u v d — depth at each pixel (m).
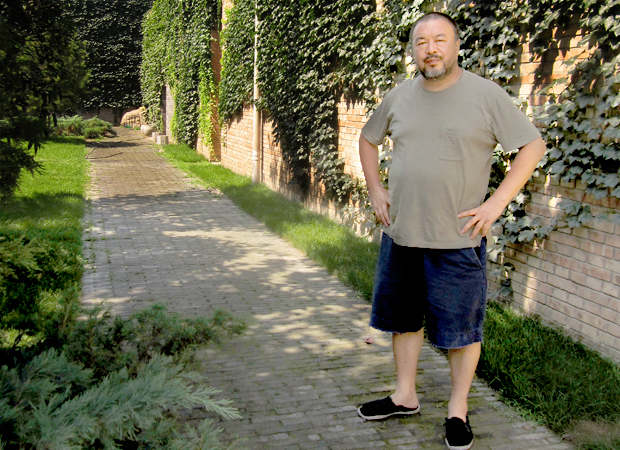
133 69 31.89
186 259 6.57
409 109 2.56
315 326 4.44
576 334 3.99
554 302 4.22
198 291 5.36
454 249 2.54
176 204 10.38
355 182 7.61
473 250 2.55
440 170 2.46
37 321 3.41
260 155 12.54
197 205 10.32
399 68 6.37
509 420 2.98
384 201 2.82
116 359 2.81
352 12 7.19
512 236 4.55
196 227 8.44
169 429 2.29
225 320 3.09
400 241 2.64
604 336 3.74
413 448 2.73
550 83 4.13
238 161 14.59
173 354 2.94
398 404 2.96
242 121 13.98
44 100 3.31
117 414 1.97
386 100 2.77
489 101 2.43
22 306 4.42
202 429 2.24
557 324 4.19
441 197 2.49
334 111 8.30
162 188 12.27
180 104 20.80
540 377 3.32
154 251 6.92
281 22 9.83
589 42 3.74
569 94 3.91
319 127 8.60
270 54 10.77
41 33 3.23
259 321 4.53
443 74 2.41
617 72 3.54
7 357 2.58
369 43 7.05
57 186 11.27
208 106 17.20
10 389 2.10
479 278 2.58
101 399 2.04
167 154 18.88
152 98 27.39
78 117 25.06
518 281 4.62
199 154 18.67
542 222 4.30
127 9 31.16
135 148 21.16
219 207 10.15
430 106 2.49
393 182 2.64
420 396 3.25
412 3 6.03
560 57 4.02
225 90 15.02
